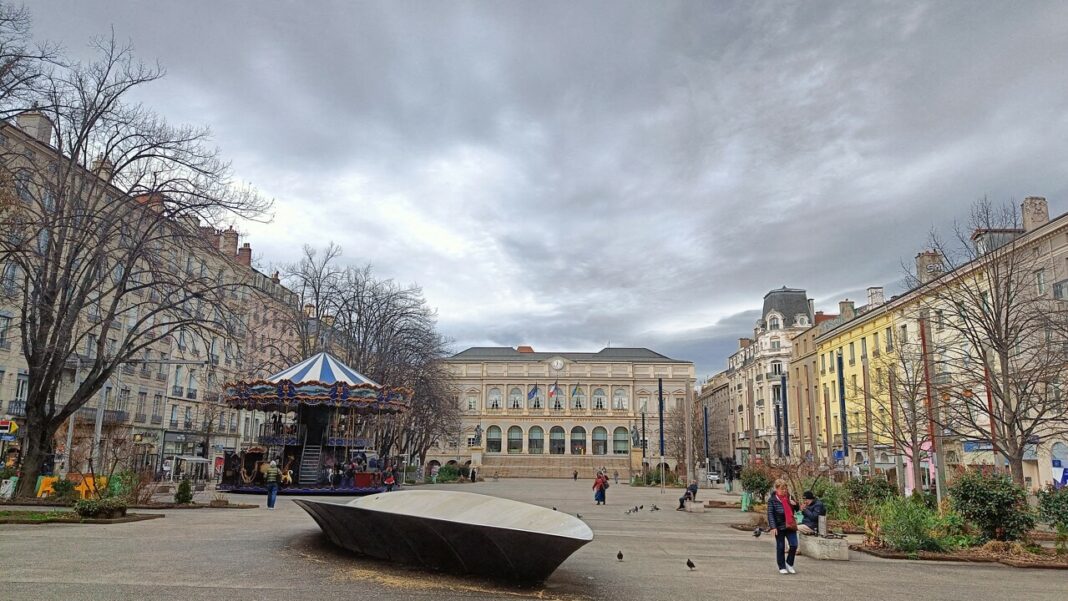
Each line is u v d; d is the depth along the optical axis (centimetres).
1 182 1908
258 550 1208
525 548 926
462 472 7531
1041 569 1322
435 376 5481
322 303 4612
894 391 2983
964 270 2747
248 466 3344
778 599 959
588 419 11250
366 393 3244
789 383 7156
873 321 5009
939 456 2358
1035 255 2962
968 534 1605
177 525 1605
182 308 2633
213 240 3284
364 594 872
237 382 3297
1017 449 2156
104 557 1092
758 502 2830
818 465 3488
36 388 2380
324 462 3397
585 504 3325
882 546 1542
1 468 2722
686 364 11556
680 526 2147
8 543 1227
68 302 2431
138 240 2509
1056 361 2303
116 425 3744
